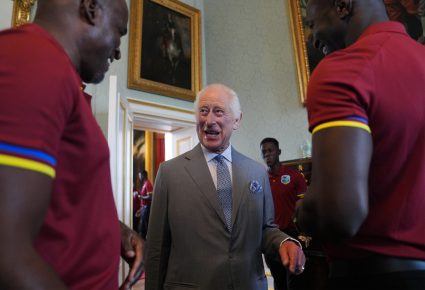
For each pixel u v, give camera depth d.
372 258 0.59
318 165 0.56
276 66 4.09
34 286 0.36
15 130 0.37
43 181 0.39
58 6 0.57
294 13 3.89
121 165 3.01
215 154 1.44
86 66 0.62
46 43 0.47
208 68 4.84
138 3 4.14
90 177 0.55
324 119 0.56
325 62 0.63
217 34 4.82
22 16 2.82
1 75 0.40
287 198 2.91
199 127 1.48
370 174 0.60
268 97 4.10
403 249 0.57
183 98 4.46
